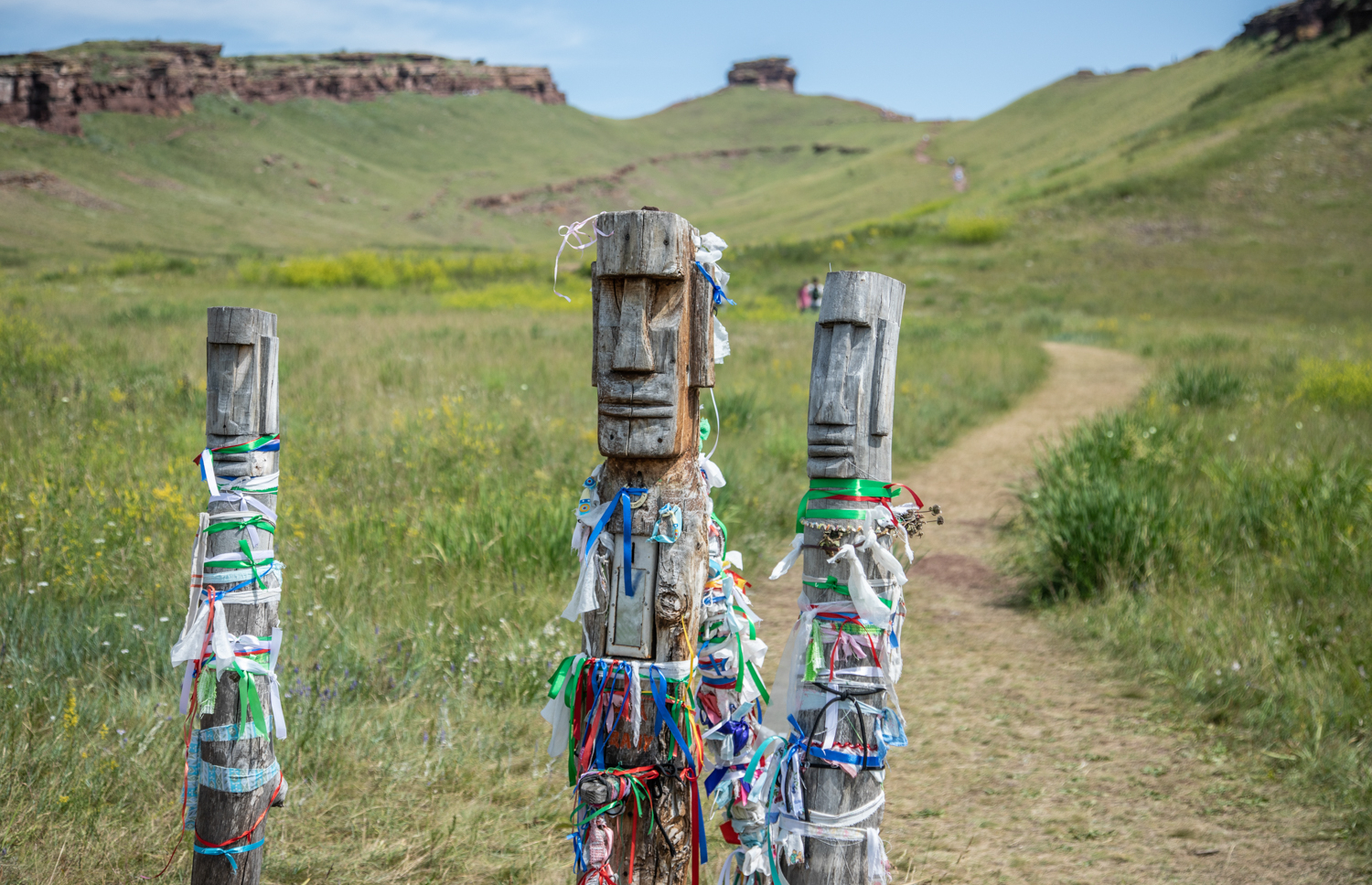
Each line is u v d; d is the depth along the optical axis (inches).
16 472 302.5
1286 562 257.6
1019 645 243.4
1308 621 226.1
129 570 240.2
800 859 93.8
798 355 712.4
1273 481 307.4
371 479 335.0
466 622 228.2
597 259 88.4
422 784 162.1
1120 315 1221.1
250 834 111.6
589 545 92.2
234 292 1280.8
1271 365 644.1
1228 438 398.3
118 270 1551.4
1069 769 179.3
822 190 4338.1
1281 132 2240.4
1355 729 183.3
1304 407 484.4
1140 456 350.6
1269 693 198.1
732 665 97.3
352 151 4972.9
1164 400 514.6
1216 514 295.9
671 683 92.3
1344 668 202.1
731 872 103.4
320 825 149.0
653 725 92.7
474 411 430.3
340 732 172.6
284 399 458.6
